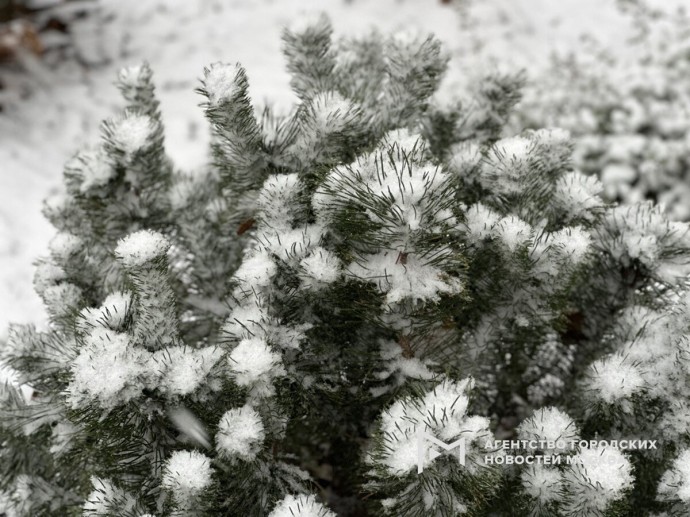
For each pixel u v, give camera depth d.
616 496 0.51
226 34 2.11
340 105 0.61
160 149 0.68
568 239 0.58
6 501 0.66
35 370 0.63
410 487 0.52
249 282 0.56
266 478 0.58
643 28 2.08
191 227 0.70
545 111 1.68
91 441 0.58
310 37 0.68
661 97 1.70
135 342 0.56
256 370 0.52
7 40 1.91
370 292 0.56
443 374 0.59
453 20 2.18
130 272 0.56
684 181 1.50
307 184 0.61
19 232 1.57
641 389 0.58
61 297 0.62
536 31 2.21
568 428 0.56
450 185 0.53
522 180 0.60
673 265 0.64
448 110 0.72
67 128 1.81
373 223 0.54
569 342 0.70
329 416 0.64
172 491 0.53
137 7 2.19
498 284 0.61
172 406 0.55
